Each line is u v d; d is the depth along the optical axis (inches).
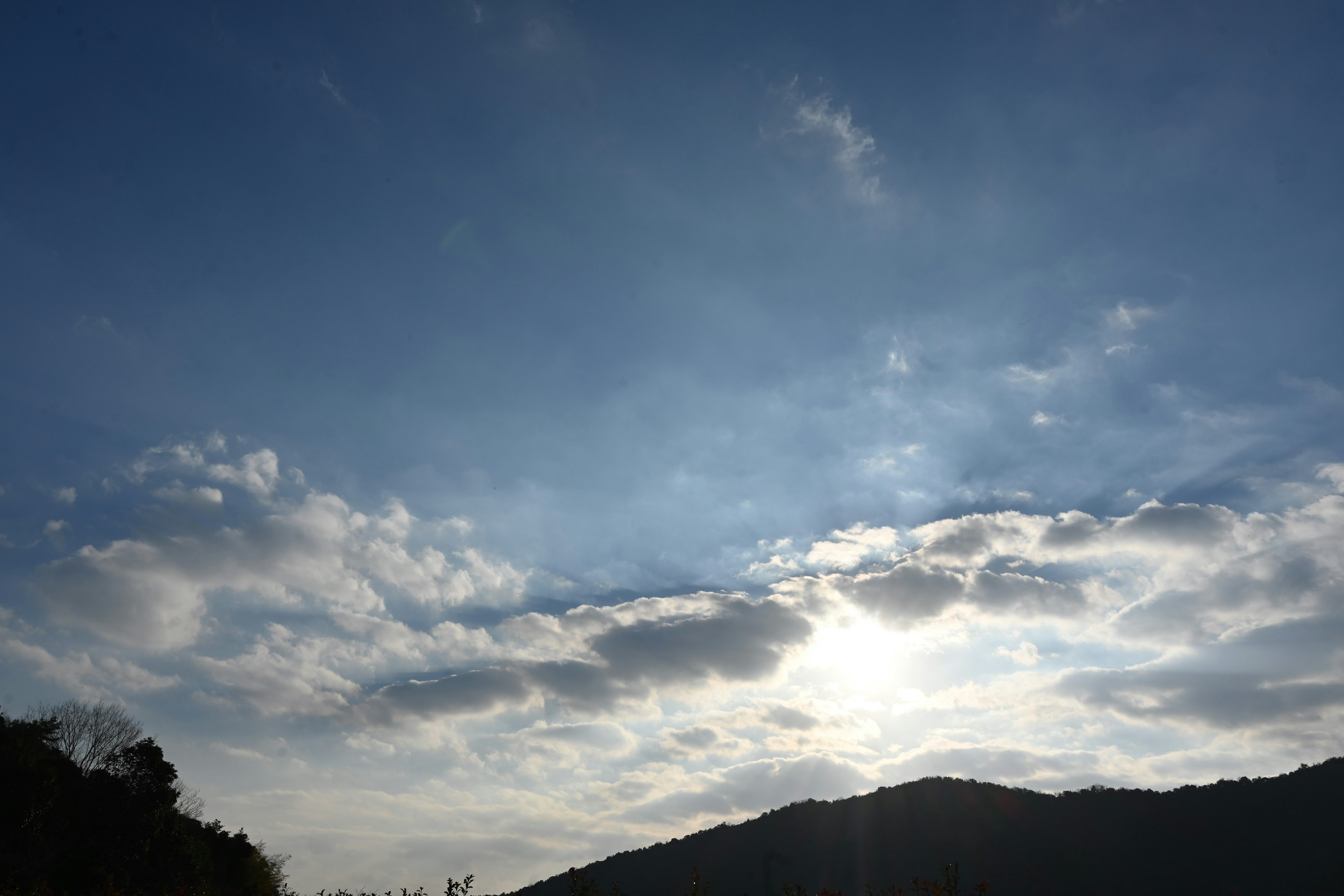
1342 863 2134.6
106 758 1776.6
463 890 628.1
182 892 1473.9
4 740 1501.0
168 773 1753.2
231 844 2236.7
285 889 2256.4
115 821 1609.3
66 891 1170.0
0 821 1342.3
